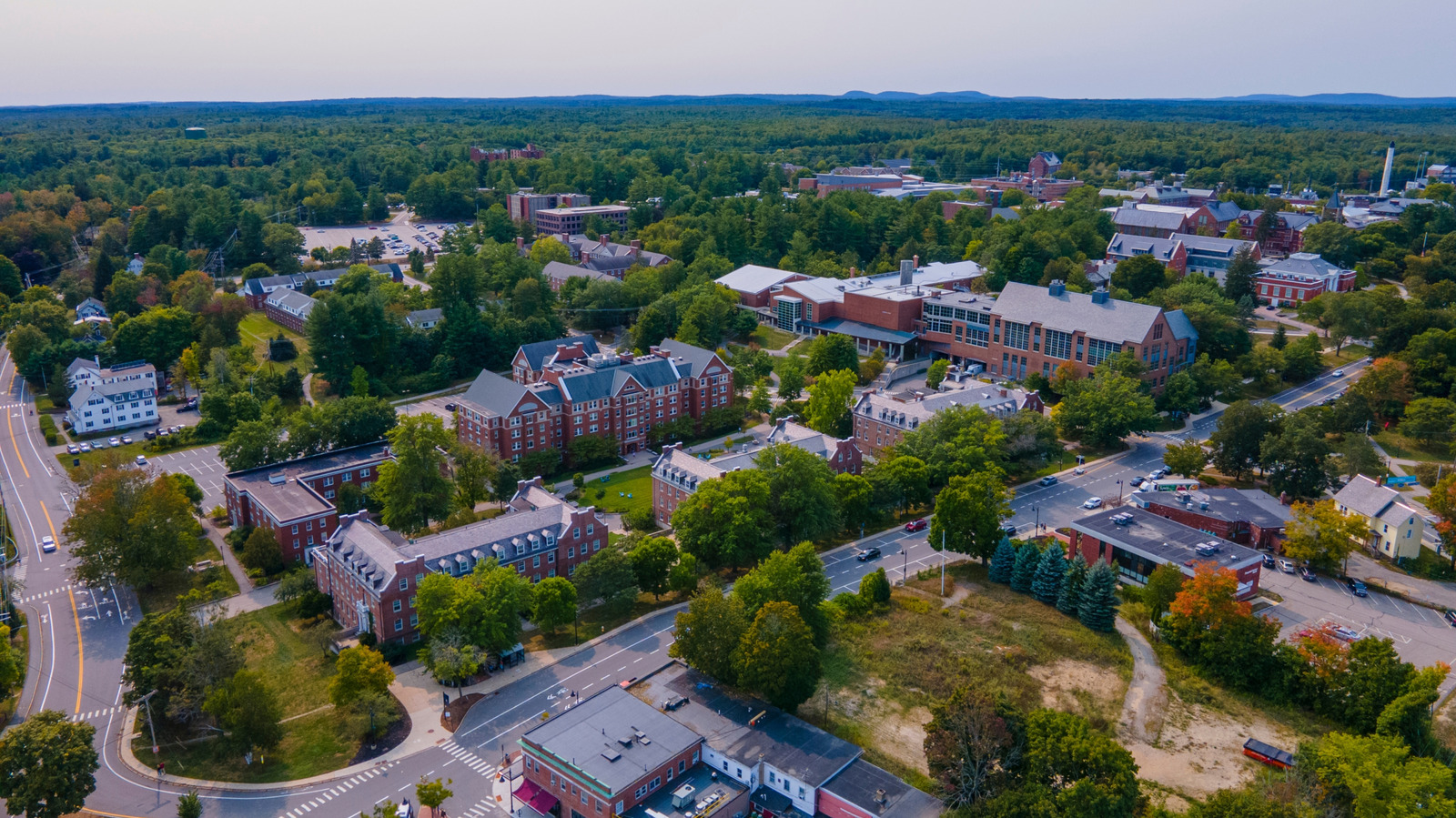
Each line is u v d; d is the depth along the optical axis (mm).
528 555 149125
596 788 100688
